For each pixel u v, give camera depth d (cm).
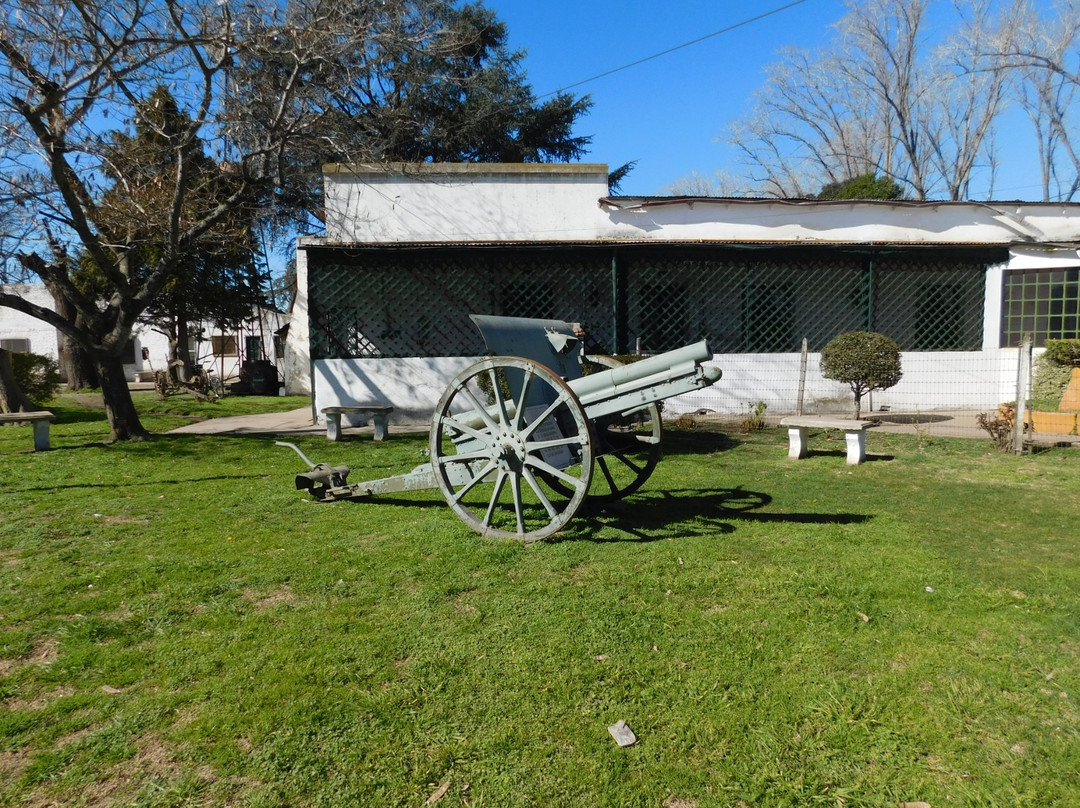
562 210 1173
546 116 2547
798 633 310
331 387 1125
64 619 333
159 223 917
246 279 2134
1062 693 261
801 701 256
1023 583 370
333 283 1117
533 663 283
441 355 1134
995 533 466
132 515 535
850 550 428
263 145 997
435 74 2070
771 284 1216
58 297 1155
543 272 1179
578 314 1198
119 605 350
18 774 218
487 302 1174
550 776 215
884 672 277
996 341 1188
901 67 2902
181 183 865
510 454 439
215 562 413
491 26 2400
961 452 783
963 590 360
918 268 1202
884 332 1247
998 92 2745
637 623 320
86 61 790
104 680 274
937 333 1239
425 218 1155
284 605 347
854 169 3153
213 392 1908
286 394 2092
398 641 304
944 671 277
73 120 792
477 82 2309
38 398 1315
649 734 237
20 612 339
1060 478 645
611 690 263
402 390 1133
